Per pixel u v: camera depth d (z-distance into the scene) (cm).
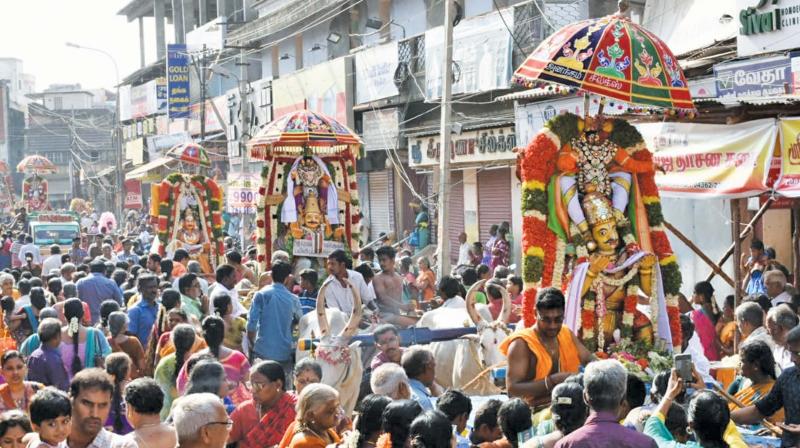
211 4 5444
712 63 1622
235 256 1565
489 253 2191
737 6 1597
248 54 4256
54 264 2261
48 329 998
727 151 1105
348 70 3059
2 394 826
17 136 8050
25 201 5153
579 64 866
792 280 1426
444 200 1706
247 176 2844
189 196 2111
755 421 727
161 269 1695
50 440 620
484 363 973
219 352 899
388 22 3180
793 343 704
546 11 2155
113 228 3900
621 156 902
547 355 743
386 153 2975
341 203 1520
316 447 646
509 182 2386
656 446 532
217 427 580
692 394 694
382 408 616
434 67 2572
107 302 1242
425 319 1109
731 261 1644
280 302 1148
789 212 1611
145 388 646
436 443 529
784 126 1051
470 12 2731
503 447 627
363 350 1055
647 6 1942
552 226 884
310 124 1445
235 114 4112
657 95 878
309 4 3488
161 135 5103
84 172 7000
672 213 1767
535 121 1819
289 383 1157
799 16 1488
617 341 900
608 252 890
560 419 590
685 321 965
